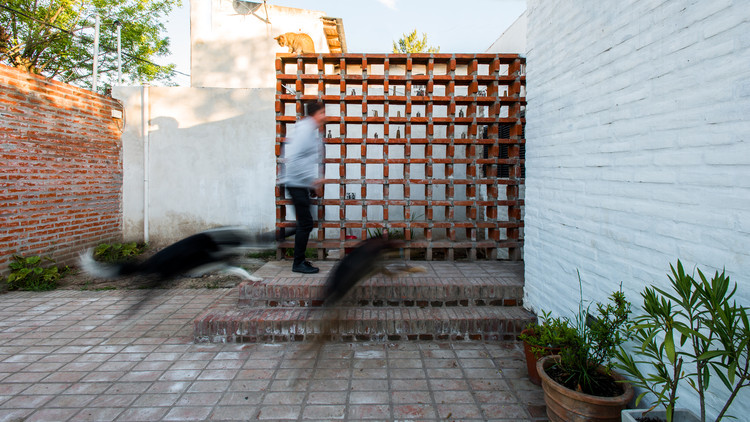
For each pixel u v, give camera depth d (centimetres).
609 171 258
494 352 346
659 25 214
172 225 723
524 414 259
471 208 509
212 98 717
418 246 511
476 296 399
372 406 267
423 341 366
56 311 443
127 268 413
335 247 514
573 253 304
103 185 683
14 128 524
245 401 272
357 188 697
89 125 650
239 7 1054
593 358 246
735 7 172
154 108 718
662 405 216
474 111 501
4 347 352
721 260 180
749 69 166
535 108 369
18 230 533
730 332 156
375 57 506
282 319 364
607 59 259
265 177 717
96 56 854
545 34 347
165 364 323
